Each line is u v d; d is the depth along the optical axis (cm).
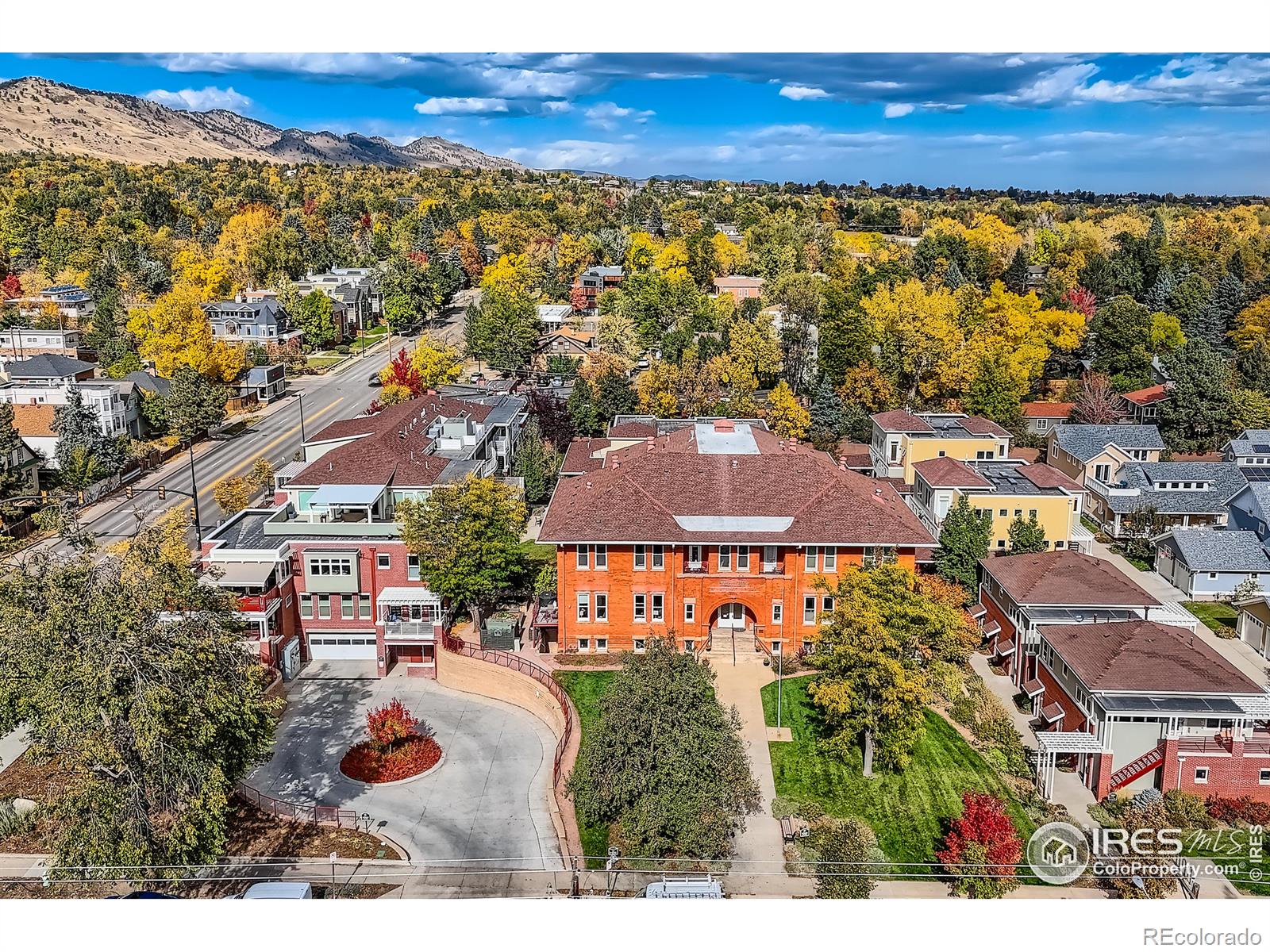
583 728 5466
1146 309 14838
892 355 12338
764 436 7531
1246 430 9906
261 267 19762
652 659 4878
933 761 5338
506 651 6462
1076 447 9781
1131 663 5169
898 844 4656
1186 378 11081
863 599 5356
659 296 15725
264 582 6028
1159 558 8131
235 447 11119
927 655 5650
